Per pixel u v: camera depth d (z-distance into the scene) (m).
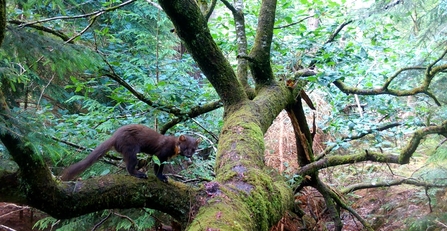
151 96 5.07
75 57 3.29
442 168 6.24
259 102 4.41
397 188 7.80
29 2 3.59
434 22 6.20
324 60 5.25
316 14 6.58
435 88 6.19
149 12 8.75
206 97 5.70
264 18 4.95
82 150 4.72
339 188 7.20
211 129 5.98
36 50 2.98
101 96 7.99
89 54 3.65
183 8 3.72
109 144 3.41
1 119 2.30
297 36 6.91
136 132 3.48
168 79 5.91
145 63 7.12
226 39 6.71
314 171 5.34
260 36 4.88
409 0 6.16
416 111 6.21
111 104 7.84
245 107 4.18
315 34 5.95
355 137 5.35
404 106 6.21
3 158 2.91
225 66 4.23
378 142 5.47
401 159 5.19
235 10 5.57
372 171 8.36
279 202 3.04
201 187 2.86
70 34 5.70
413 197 7.03
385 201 7.50
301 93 5.35
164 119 5.59
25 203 2.58
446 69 5.34
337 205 6.45
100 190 2.69
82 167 3.21
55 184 2.59
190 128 5.80
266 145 7.37
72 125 5.00
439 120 5.90
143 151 3.53
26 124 2.41
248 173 3.00
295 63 5.97
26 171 2.47
